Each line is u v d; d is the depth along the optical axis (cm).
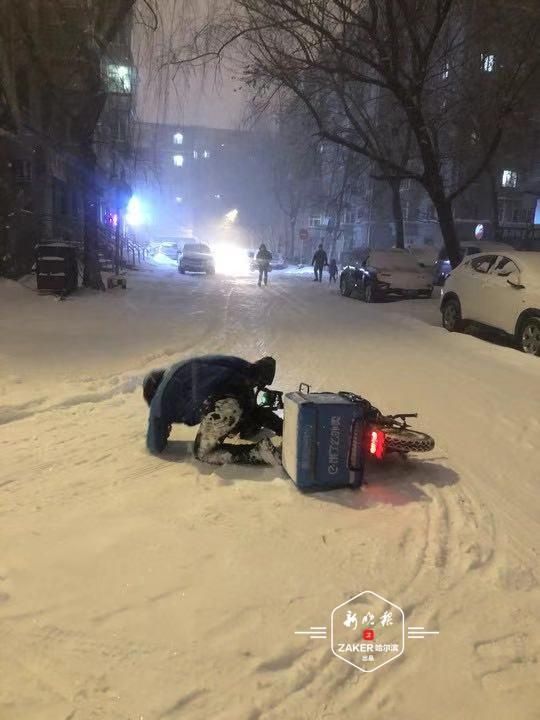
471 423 631
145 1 1147
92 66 1284
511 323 1066
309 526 386
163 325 1202
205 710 240
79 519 390
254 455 484
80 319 1212
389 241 5225
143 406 657
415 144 2655
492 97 1842
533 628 299
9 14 1116
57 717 234
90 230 1736
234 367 516
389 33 1547
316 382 777
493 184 3662
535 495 459
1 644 272
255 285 2520
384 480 465
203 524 384
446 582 334
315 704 246
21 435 556
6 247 1659
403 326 1328
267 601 309
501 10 1577
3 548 351
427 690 257
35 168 1955
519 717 244
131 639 277
